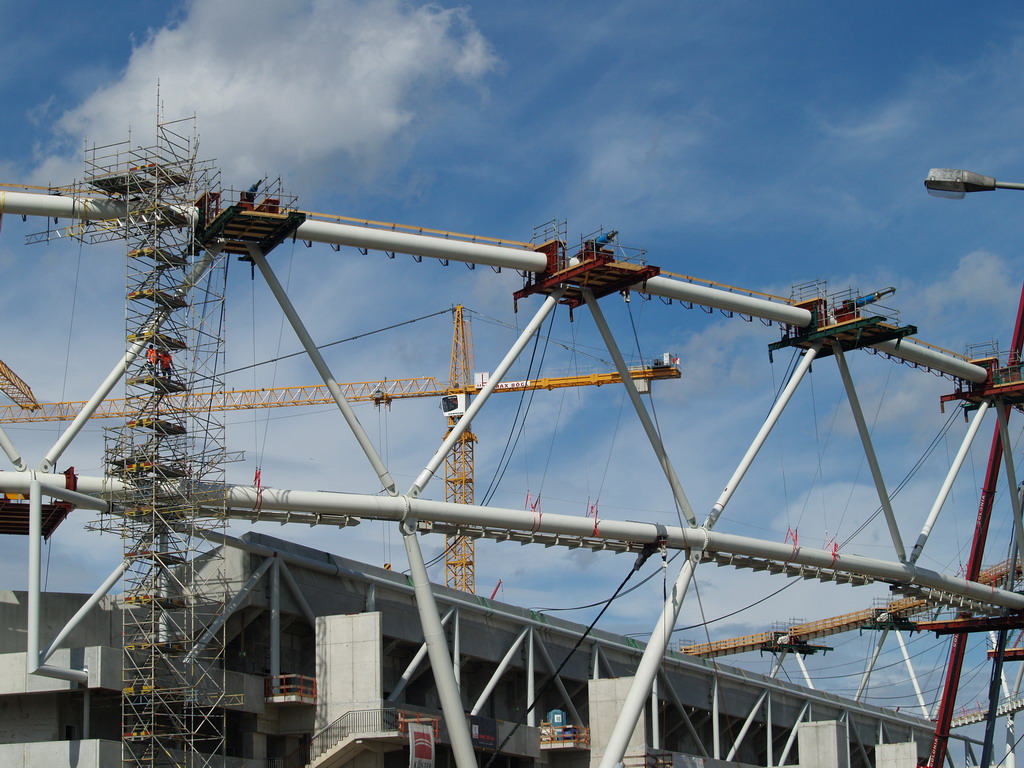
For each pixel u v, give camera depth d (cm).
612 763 5647
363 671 5538
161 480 5494
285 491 5456
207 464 5662
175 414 5775
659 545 6075
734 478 6331
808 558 6594
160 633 5300
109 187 5650
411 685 6825
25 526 5625
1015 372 7550
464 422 5616
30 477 5094
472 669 7112
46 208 5375
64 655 5097
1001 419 7656
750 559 6506
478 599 6769
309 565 6038
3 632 5350
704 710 8331
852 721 9725
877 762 8562
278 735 5709
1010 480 7631
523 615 7038
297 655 6222
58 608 5509
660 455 6134
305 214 5347
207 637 5416
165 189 5678
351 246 5491
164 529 5475
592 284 5950
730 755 8450
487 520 5672
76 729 5269
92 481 5309
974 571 7944
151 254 5612
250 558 5784
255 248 5447
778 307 6525
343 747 5375
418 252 5572
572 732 6700
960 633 8212
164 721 5259
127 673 5222
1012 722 10594
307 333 5412
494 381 5644
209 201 5491
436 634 5366
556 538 5975
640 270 5822
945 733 8362
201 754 5219
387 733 5378
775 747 9462
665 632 5941
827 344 6719
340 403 5428
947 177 2923
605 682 6550
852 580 6962
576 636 7388
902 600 10500
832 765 7488
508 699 7356
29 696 5175
